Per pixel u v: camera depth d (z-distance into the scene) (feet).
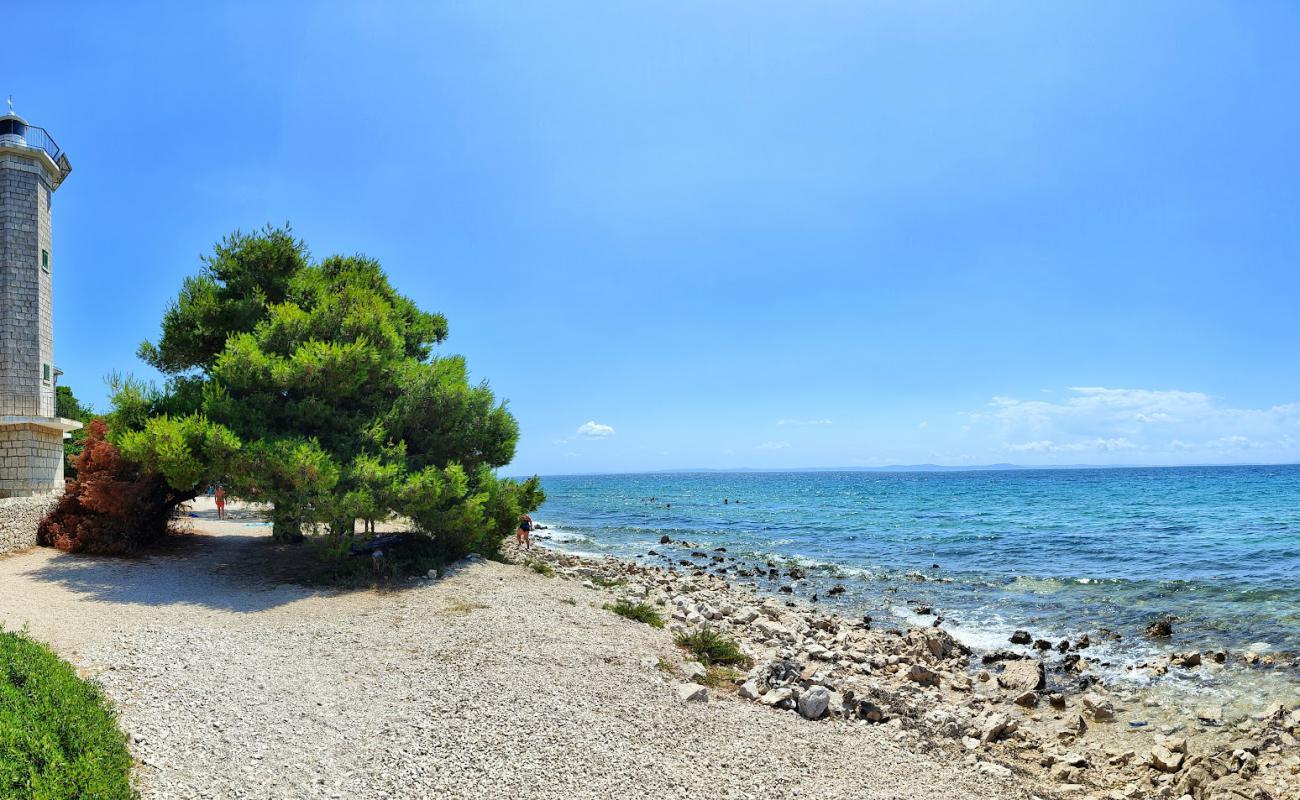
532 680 39.58
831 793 30.12
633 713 36.50
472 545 77.51
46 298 87.76
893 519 195.83
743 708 39.45
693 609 66.03
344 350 69.82
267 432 66.08
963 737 41.27
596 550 132.67
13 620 45.29
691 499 345.72
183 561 70.64
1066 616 73.46
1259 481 411.54
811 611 76.69
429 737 32.40
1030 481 539.70
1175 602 77.20
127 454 62.85
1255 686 50.24
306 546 82.74
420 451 77.10
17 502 69.31
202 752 29.09
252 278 83.05
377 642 46.39
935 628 69.21
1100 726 44.60
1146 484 413.59
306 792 27.04
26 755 22.88
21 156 84.58
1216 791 34.17
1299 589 80.79
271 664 40.57
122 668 37.11
